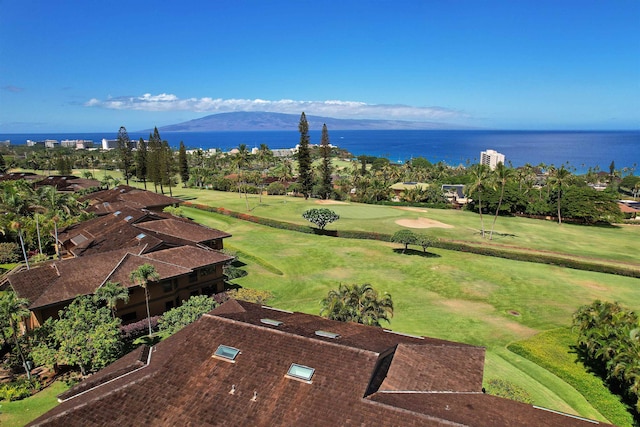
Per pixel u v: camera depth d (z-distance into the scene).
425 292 50.53
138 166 132.88
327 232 79.06
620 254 68.75
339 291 34.44
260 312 27.70
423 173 183.00
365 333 24.92
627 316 32.72
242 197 121.19
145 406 18.52
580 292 51.19
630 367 27.30
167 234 55.53
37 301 34.44
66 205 56.41
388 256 65.06
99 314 31.95
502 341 38.22
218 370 20.16
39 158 184.50
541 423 17.36
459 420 16.53
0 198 58.69
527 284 53.56
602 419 27.12
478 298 48.91
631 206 118.81
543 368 33.59
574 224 95.50
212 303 36.97
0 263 55.16
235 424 17.17
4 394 28.23
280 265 60.22
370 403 17.25
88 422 17.75
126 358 24.36
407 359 21.14
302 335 21.67
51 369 31.78
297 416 17.14
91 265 40.12
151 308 41.72
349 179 155.50
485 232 82.69
